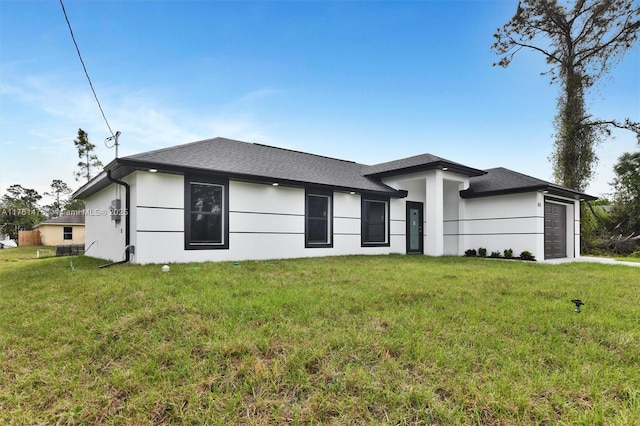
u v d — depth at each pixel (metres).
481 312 3.55
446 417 1.73
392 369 2.23
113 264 6.84
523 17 15.48
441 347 2.58
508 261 9.34
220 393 2.00
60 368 2.35
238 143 10.77
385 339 2.70
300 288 4.51
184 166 6.94
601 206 18.47
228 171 7.50
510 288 4.93
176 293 4.09
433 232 10.44
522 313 3.55
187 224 7.30
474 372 2.21
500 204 10.75
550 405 1.84
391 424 1.70
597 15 14.52
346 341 2.65
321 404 1.86
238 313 3.34
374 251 10.87
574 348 2.63
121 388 2.07
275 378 2.12
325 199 9.88
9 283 5.50
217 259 7.68
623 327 3.15
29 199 39.75
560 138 15.64
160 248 6.96
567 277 6.21
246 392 2.01
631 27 14.08
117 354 2.54
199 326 2.96
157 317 3.20
